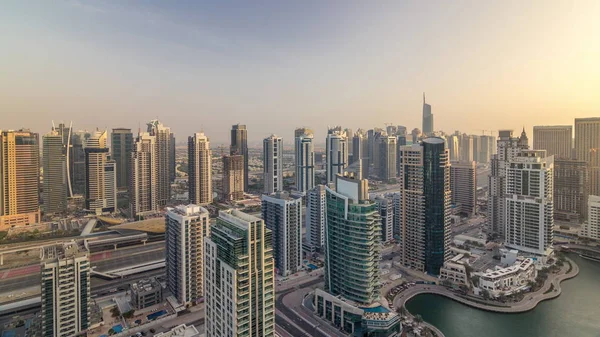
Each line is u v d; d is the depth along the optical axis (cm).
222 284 17200
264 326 17188
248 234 16475
